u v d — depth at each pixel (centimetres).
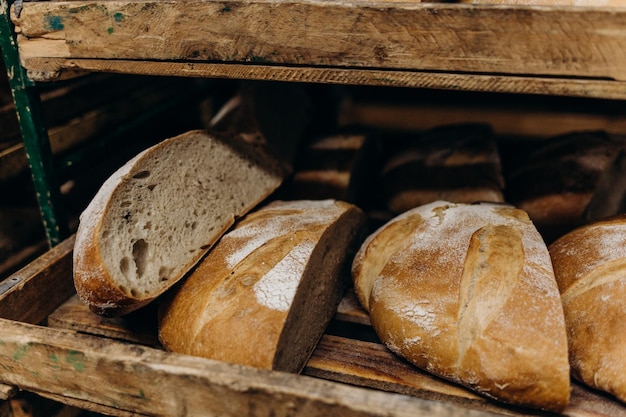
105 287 59
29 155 76
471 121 106
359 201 94
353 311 71
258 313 58
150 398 55
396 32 56
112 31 64
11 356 59
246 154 76
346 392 50
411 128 110
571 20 52
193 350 60
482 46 55
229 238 69
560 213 77
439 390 59
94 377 56
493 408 57
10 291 66
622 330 56
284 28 59
